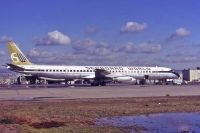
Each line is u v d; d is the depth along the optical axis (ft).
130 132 95.14
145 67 440.04
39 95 234.17
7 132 89.25
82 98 207.00
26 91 282.36
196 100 193.88
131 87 360.28
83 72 414.21
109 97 216.13
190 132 96.53
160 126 106.73
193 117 129.39
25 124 104.63
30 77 431.84
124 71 426.51
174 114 138.51
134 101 185.78
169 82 500.74
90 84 433.89
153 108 153.99
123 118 125.80
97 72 413.18
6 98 207.00
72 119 118.52
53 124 106.42
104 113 136.67
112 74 419.95
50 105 162.09
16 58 412.36
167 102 181.57
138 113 139.85
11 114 124.98
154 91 284.82
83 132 92.84
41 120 114.01
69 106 157.99
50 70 408.67
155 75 439.22
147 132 95.66
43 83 463.01
